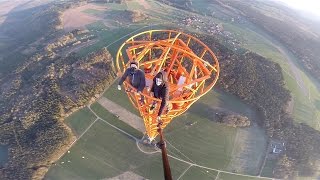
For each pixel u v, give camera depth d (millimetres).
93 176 78125
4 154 83625
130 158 81562
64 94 96125
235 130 90188
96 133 87062
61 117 90500
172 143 84812
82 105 93562
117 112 92125
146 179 77750
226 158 83688
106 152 82812
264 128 91875
